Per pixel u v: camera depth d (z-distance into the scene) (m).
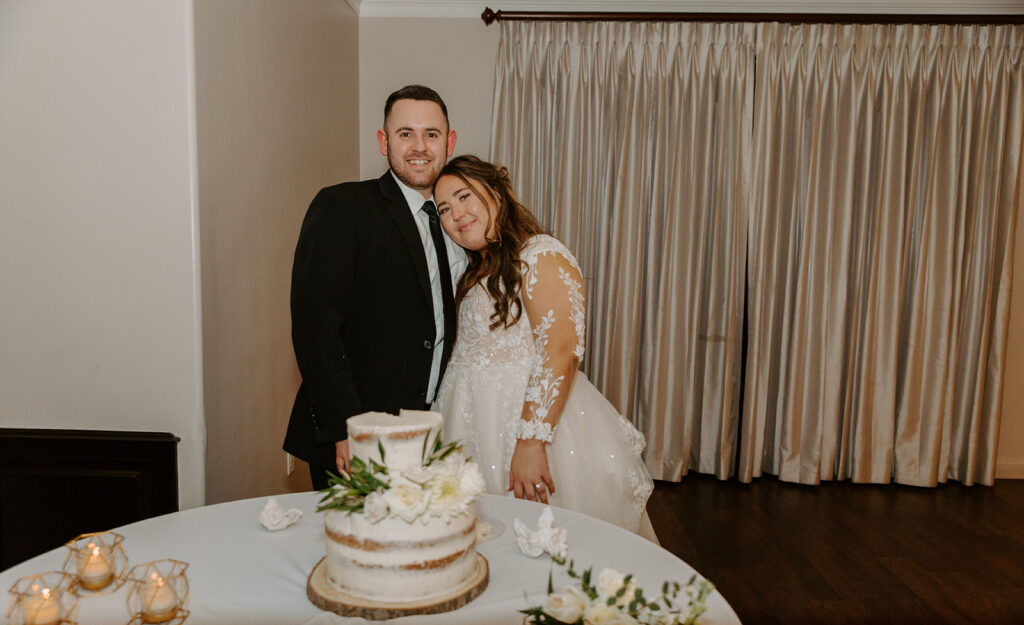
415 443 0.99
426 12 4.06
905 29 3.86
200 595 1.02
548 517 1.18
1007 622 2.41
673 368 4.04
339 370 1.78
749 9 3.95
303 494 1.46
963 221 3.90
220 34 2.18
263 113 2.61
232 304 2.33
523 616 0.96
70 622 0.91
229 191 2.28
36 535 2.06
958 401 4.07
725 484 4.03
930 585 2.70
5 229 2.00
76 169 1.98
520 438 1.67
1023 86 3.84
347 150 3.90
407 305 1.92
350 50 3.92
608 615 0.71
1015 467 4.20
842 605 2.52
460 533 1.00
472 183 1.77
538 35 3.98
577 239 4.02
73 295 2.01
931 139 3.88
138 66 1.95
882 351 4.01
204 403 2.08
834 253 3.96
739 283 4.08
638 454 2.04
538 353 1.71
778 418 4.12
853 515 3.52
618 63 4.00
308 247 1.86
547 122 4.00
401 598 0.97
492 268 1.80
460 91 4.11
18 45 1.94
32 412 2.04
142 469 2.04
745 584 2.68
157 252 2.00
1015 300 4.11
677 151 3.98
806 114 3.97
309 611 0.98
